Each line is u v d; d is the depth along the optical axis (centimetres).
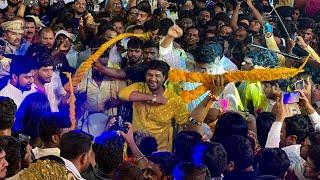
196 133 569
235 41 1004
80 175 478
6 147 475
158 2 1160
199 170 467
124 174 451
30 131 596
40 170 433
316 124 660
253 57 822
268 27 1002
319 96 806
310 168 557
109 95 700
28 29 879
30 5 1067
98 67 705
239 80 677
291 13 1255
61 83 693
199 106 654
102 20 965
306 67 849
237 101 736
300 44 953
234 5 1195
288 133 616
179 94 688
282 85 777
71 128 559
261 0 1261
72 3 1077
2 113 538
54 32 900
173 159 507
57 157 459
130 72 710
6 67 670
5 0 1102
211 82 678
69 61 766
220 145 511
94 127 688
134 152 564
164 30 874
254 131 664
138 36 815
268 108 773
